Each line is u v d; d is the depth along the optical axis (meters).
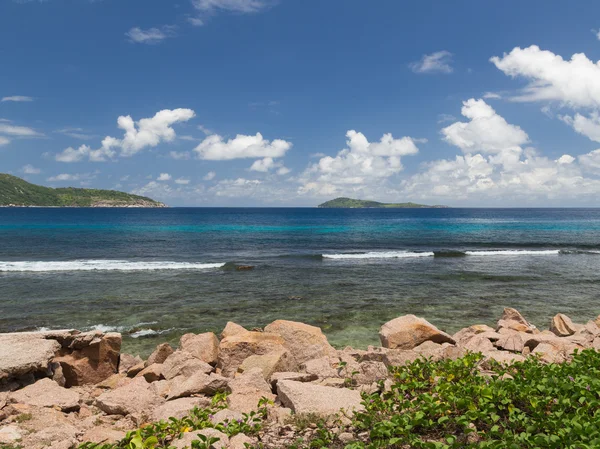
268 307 21.14
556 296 24.20
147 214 187.38
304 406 6.81
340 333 16.97
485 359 9.37
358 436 5.92
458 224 113.19
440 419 5.58
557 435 5.17
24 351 9.15
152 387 8.84
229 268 34.97
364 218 156.50
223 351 10.45
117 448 5.79
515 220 139.38
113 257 43.22
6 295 23.61
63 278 29.61
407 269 34.56
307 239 65.50
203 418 6.68
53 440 6.30
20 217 143.50
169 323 18.17
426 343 11.48
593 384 6.56
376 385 8.08
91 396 9.41
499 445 4.81
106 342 10.72
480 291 25.50
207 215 181.62
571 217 167.38
